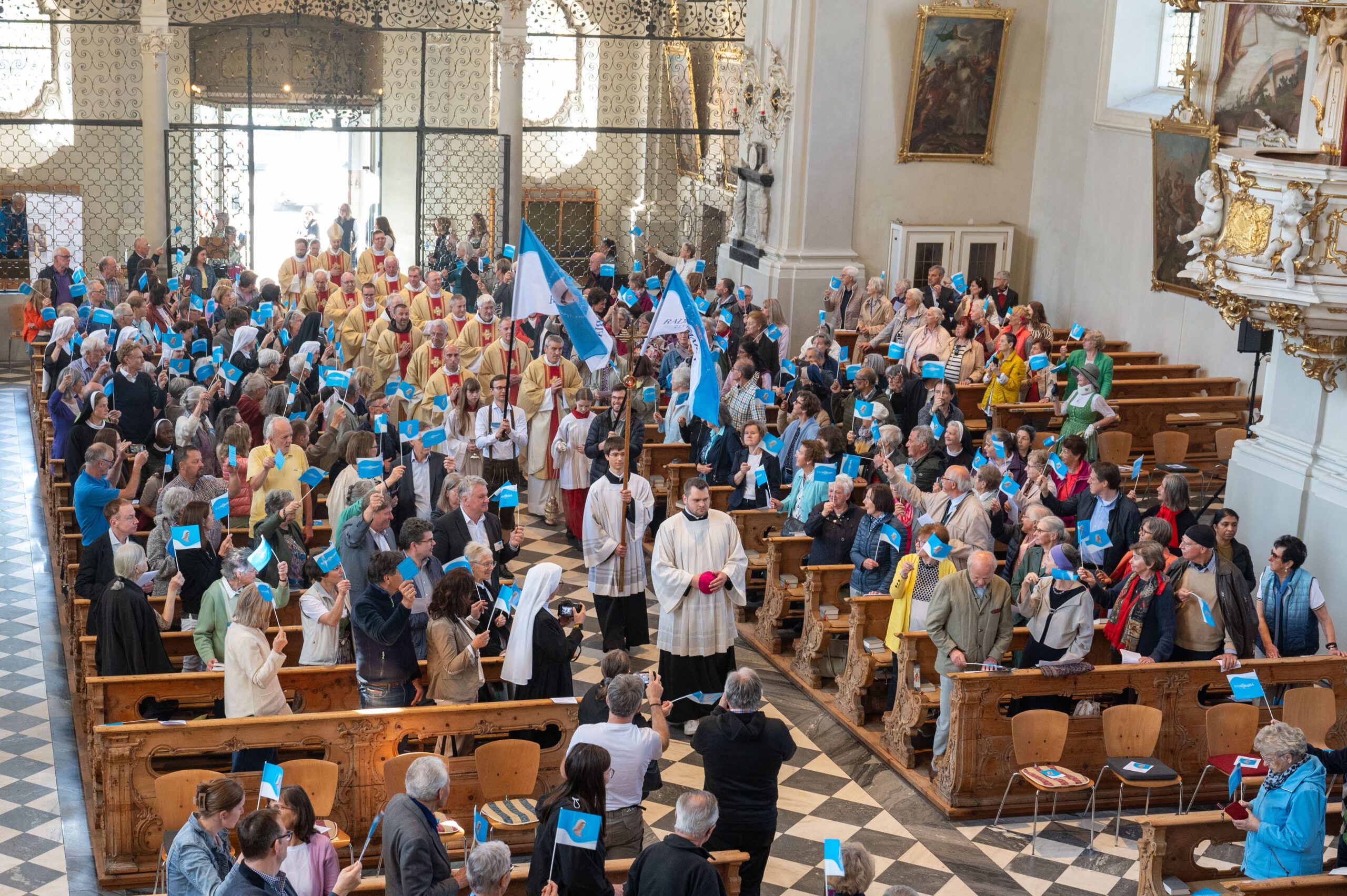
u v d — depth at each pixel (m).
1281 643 9.88
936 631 9.21
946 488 10.27
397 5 26.61
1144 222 19.22
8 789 9.08
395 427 12.10
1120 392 17.03
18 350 21.20
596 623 11.94
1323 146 11.05
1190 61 17.42
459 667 8.41
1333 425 11.53
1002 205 22.00
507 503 9.91
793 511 11.65
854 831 8.90
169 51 25.45
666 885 5.90
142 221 24.55
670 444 13.98
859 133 21.08
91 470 10.71
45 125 23.16
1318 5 10.77
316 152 28.81
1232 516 10.14
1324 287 10.29
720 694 10.04
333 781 7.77
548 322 16.03
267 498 9.68
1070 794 9.25
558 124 27.45
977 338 17.45
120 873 7.89
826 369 14.80
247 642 8.01
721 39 23.16
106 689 8.29
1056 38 21.16
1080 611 9.21
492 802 8.16
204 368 13.30
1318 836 7.16
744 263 22.27
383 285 17.56
